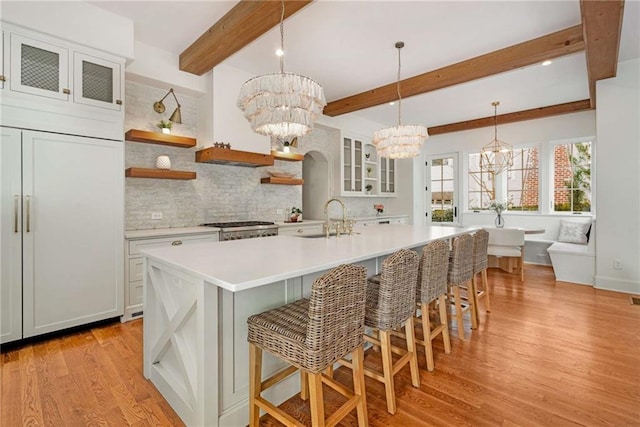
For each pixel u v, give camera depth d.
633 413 1.78
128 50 3.06
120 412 1.81
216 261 1.79
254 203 4.99
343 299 1.44
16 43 2.54
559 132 5.75
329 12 2.81
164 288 2.00
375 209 7.40
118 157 3.09
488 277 4.88
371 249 2.22
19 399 1.91
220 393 1.65
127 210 3.71
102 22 2.91
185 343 1.79
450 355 2.47
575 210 5.67
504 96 5.04
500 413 1.80
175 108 4.08
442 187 7.34
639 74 3.82
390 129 3.59
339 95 4.97
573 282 4.50
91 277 2.95
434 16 2.88
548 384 2.07
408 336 2.05
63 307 2.80
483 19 2.93
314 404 1.37
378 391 2.02
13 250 2.55
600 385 2.05
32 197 2.63
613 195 4.07
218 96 3.99
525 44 3.34
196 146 4.28
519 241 4.55
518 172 6.27
